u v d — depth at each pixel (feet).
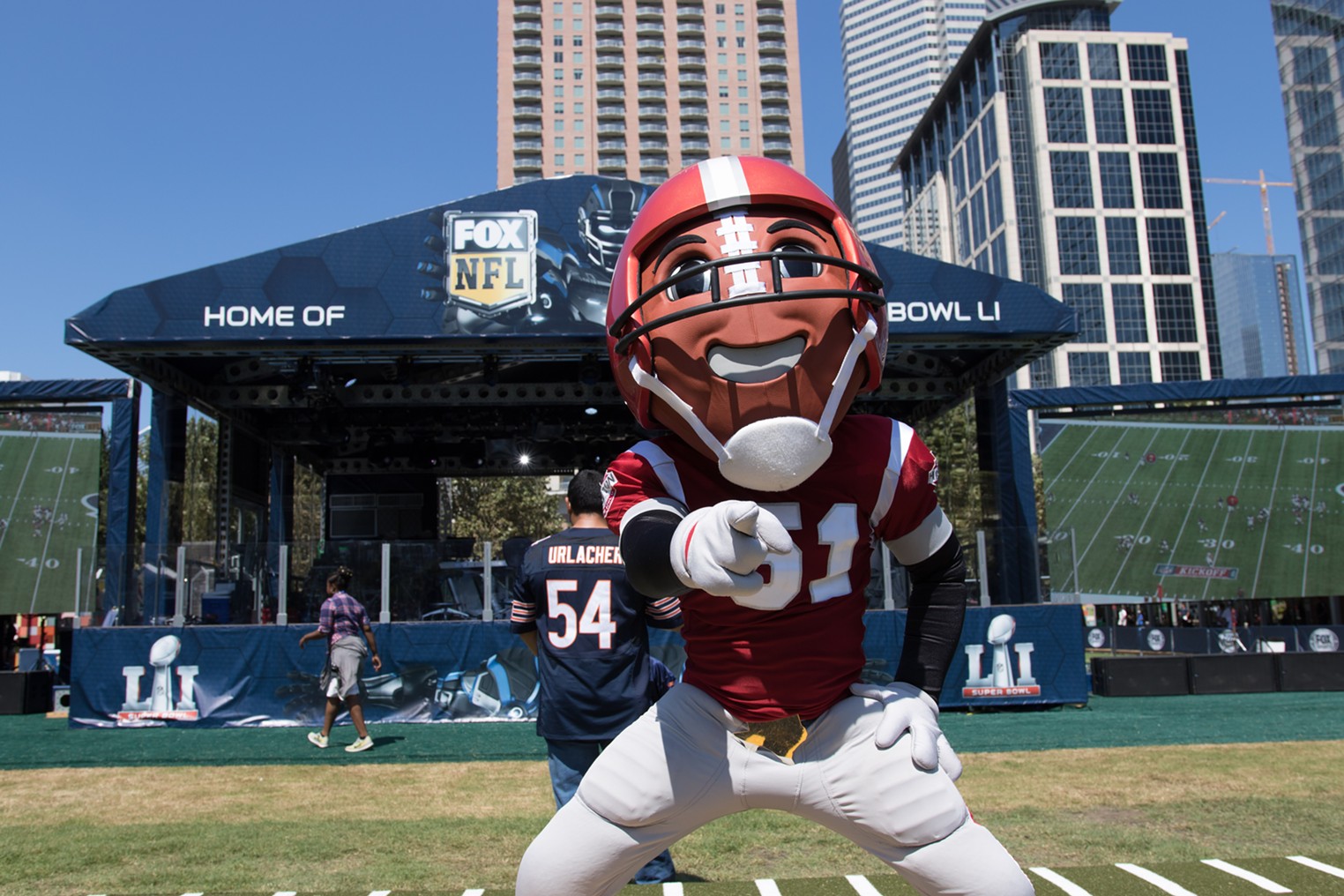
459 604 32.40
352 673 25.52
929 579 6.84
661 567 5.60
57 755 25.11
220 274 33.27
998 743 25.13
